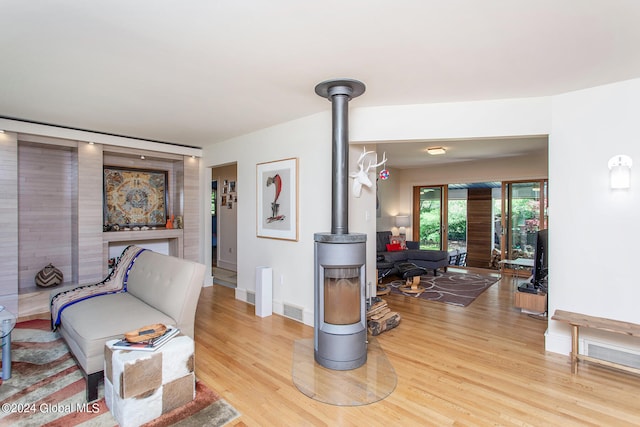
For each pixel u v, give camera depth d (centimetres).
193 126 413
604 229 266
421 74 250
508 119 300
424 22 180
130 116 367
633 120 254
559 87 272
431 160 689
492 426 194
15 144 380
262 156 429
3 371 246
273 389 234
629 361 258
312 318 361
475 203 753
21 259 424
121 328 235
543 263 411
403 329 354
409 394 228
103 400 220
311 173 366
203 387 236
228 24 184
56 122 391
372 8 167
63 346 305
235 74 254
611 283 264
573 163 279
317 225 359
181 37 199
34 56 224
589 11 168
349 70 245
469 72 246
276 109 344
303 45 208
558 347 292
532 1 160
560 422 198
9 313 264
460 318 390
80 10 170
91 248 439
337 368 260
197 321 377
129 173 510
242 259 462
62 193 455
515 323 373
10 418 200
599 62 227
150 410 198
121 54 221
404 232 764
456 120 312
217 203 747
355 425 195
